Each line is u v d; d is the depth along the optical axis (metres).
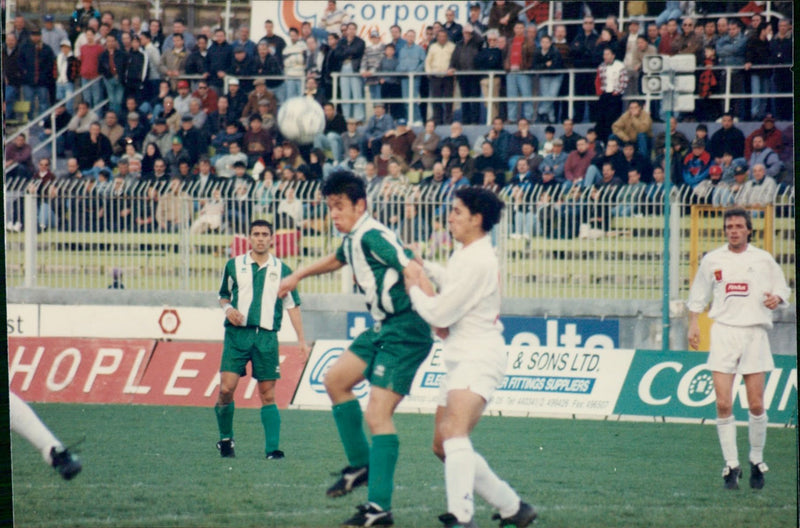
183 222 24.80
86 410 18.94
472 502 9.17
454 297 9.28
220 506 10.95
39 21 33.50
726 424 12.49
